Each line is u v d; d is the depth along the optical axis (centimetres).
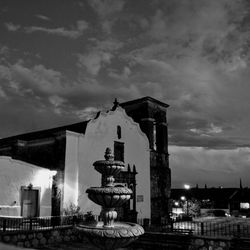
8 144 2362
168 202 2780
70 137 2109
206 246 1655
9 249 513
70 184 2058
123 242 829
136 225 908
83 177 2152
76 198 2084
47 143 2194
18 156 2267
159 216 2662
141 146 2634
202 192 5728
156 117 2889
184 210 3622
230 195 5456
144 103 2777
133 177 2464
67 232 1848
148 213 2566
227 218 3478
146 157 2661
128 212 2359
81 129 2342
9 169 1877
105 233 809
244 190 5538
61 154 2078
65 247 1683
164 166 2825
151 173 2681
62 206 1992
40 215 1959
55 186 2047
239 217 3841
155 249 1758
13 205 1855
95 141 2278
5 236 1522
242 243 1572
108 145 2369
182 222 2705
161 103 2883
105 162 945
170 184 2842
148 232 1870
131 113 2852
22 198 1900
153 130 2781
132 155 2530
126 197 890
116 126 2459
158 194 2708
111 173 957
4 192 1836
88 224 941
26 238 1623
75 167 2109
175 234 1780
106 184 954
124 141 2486
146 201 2572
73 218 1919
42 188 2005
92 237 834
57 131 2305
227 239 1591
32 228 1744
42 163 2180
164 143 2848
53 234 1769
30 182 1950
